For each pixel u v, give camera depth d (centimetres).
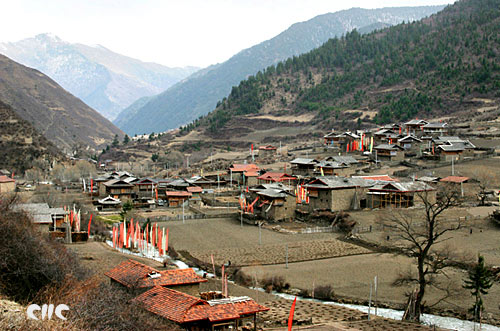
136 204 14850
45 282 4866
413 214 10850
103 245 9556
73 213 10925
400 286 7138
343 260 8619
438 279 7412
